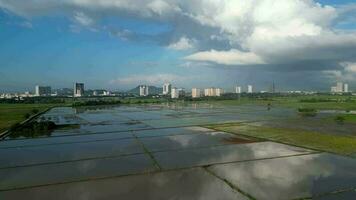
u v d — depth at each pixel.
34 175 16.84
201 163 18.73
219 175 16.05
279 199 12.52
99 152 22.92
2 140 30.44
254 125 40.31
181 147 24.36
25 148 25.47
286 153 21.27
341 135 29.84
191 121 47.66
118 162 19.50
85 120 52.03
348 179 14.96
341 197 12.59
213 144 25.56
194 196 13.03
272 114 61.09
